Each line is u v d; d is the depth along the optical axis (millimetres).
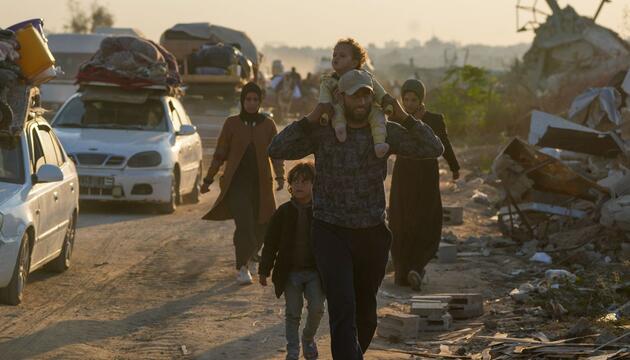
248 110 12914
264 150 12906
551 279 12711
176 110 22281
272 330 10398
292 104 56781
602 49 61969
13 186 11391
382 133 7641
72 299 11688
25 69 11805
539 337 9898
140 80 21328
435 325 10672
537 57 64750
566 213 16359
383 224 7848
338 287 7617
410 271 12695
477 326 10844
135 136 20672
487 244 16516
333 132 7691
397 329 10234
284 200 22281
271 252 8703
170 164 20250
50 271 13273
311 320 8781
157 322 10703
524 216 16547
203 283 12883
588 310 11070
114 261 14328
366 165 7699
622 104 21984
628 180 15500
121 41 21516
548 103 42312
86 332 10125
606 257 14461
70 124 21125
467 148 39656
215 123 30250
